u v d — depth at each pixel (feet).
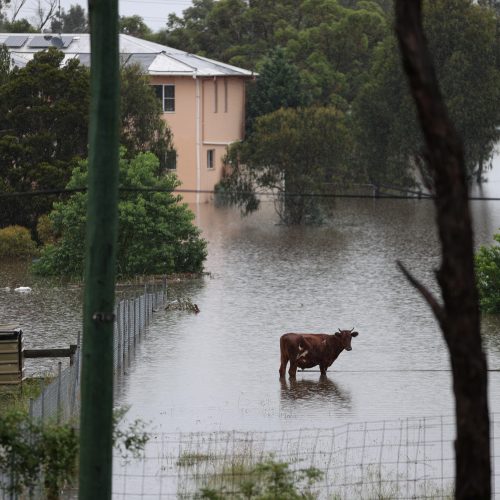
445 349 149.89
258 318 171.53
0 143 251.60
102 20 57.52
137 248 212.84
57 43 354.74
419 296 191.31
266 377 133.49
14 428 64.03
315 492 80.33
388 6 609.83
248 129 392.47
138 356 144.15
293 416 113.19
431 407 117.60
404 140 359.46
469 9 357.82
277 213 318.24
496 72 358.84
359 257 240.32
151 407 116.37
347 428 101.96
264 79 394.73
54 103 260.62
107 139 57.72
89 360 57.88
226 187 318.86
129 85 288.10
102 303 57.77
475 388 48.52
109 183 57.82
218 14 508.53
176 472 87.15
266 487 69.87
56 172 250.37
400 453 96.53
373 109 365.20
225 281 209.67
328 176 309.63
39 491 75.72
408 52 47.98
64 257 215.10
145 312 165.07
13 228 246.47
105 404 57.93
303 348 132.57
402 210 343.46
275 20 502.38
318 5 500.74
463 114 353.51
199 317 173.06
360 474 88.63
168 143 296.51
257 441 99.30
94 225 57.72
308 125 306.76
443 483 85.71
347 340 134.21
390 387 128.06
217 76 351.46
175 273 215.51
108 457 58.03
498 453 93.45
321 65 448.65
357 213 335.67
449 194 48.14
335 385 129.59
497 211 339.77
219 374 134.00
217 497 67.82
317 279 210.79
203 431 105.29
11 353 117.80
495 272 176.04
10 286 205.16
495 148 467.93
